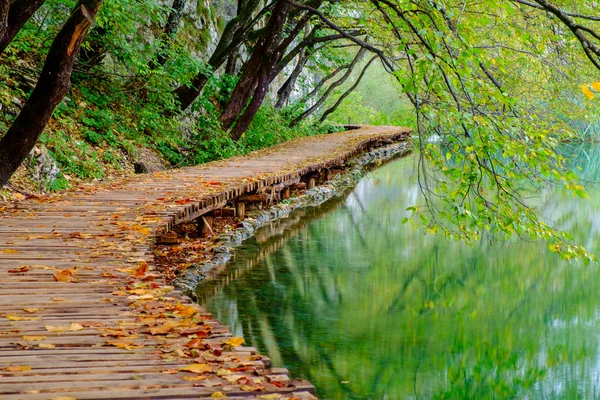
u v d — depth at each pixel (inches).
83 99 637.3
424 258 462.6
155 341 175.8
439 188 297.4
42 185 475.8
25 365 154.9
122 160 616.4
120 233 317.1
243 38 832.9
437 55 262.5
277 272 400.8
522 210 280.7
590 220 613.0
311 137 1107.9
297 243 483.8
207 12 1008.2
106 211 376.5
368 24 385.7
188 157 731.4
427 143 289.6
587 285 413.1
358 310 343.0
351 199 700.0
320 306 344.5
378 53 343.3
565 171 261.7
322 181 784.3
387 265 438.3
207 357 163.3
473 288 399.9
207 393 141.0
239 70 1034.7
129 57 638.5
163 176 542.9
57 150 534.6
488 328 329.7
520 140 265.0
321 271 413.1
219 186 484.4
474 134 263.4
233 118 796.6
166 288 229.9
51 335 178.2
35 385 141.9
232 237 466.0
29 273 245.0
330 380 254.8
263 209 577.3
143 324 189.6
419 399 243.3
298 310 335.6
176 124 733.9
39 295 217.9
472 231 289.7
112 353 165.9
